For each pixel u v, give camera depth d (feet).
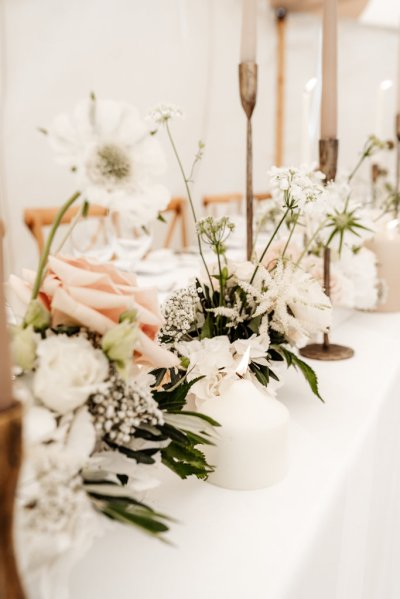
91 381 1.28
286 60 16.05
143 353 1.50
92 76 11.30
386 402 2.68
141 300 1.53
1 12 9.55
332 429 2.25
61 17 10.52
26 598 0.97
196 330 2.35
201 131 14.02
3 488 0.92
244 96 2.70
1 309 0.93
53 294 1.42
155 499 1.73
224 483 1.79
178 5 12.89
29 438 1.07
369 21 16.21
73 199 1.25
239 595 1.32
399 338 3.67
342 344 3.53
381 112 5.53
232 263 2.41
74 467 1.20
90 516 1.12
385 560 2.81
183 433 1.61
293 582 1.39
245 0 2.65
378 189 7.07
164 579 1.37
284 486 1.81
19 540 1.02
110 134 1.12
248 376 2.12
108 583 1.35
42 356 1.24
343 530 1.93
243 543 1.51
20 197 10.33
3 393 0.93
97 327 1.39
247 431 1.74
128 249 4.71
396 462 3.02
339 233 3.07
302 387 2.75
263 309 2.21
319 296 2.31
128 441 1.47
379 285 4.23
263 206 4.75
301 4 14.94
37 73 10.30
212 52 14.08
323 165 3.14
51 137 1.10
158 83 12.78
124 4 11.69
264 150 16.22
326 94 3.04
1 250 0.95
